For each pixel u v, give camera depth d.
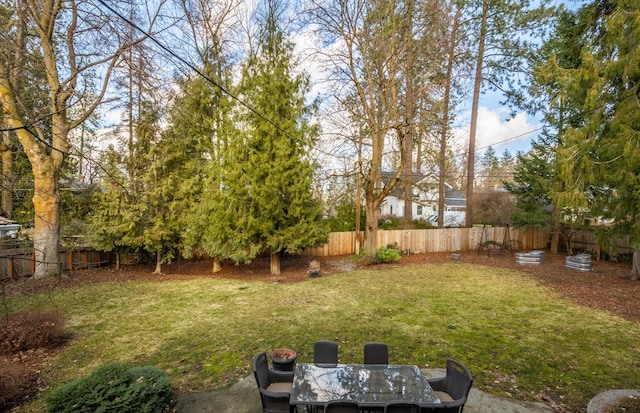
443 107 13.93
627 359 5.02
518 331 6.19
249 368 4.75
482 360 4.98
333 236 16.72
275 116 10.96
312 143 11.98
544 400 3.92
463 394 3.11
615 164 4.98
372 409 2.79
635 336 5.92
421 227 19.39
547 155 15.17
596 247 14.64
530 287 9.79
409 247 16.88
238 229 11.06
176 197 11.84
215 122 12.08
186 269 13.24
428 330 6.25
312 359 4.99
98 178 12.09
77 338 5.88
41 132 9.68
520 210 16.97
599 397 3.65
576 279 10.72
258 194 10.81
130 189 11.37
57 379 4.43
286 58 11.34
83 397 2.99
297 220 11.77
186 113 11.02
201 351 5.34
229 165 10.95
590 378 4.45
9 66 8.32
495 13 15.22
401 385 3.14
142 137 11.74
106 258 13.16
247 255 11.10
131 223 11.07
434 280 10.84
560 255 15.95
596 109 5.14
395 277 11.38
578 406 3.79
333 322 6.72
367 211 14.66
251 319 6.94
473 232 18.14
